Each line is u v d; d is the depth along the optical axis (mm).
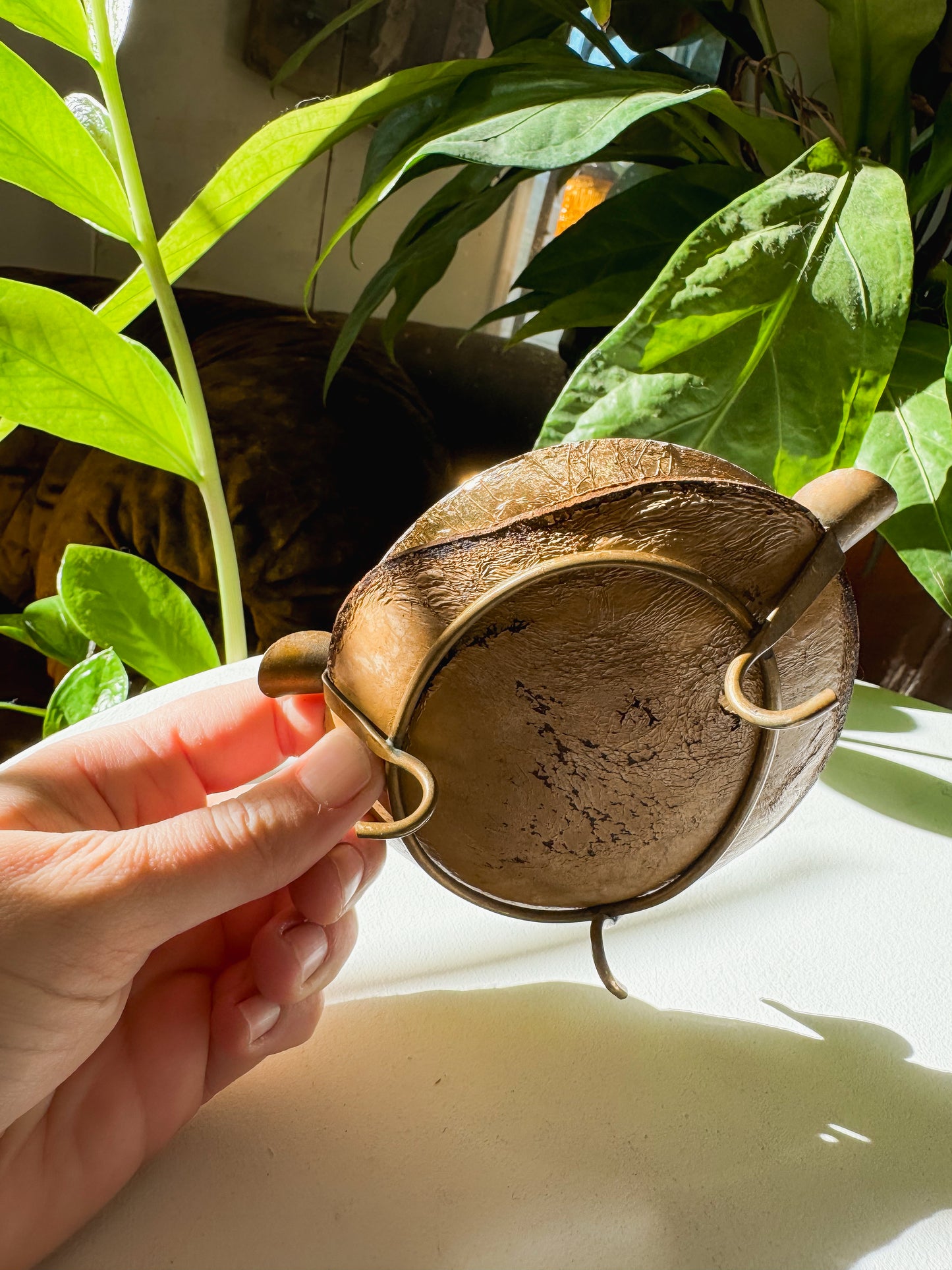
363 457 554
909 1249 165
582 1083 196
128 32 533
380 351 632
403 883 256
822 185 292
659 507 149
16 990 159
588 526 149
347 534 538
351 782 168
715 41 534
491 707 157
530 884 183
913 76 442
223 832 167
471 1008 214
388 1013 213
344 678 170
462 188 436
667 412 279
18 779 211
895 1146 185
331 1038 206
